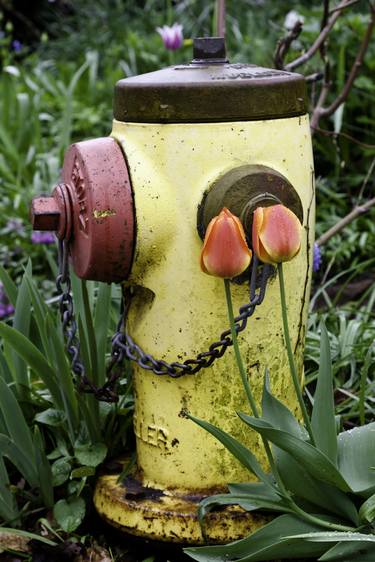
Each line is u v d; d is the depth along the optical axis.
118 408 2.35
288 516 2.06
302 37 3.59
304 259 2.17
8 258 3.22
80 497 2.28
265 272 2.04
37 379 2.60
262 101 2.08
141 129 2.09
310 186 2.16
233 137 2.07
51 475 2.26
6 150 3.98
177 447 2.18
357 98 3.61
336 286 3.02
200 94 2.06
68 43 6.02
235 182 2.04
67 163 2.16
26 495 2.29
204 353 2.10
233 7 5.48
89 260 2.10
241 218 2.04
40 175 3.84
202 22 5.48
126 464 2.30
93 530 2.29
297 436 2.06
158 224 2.09
